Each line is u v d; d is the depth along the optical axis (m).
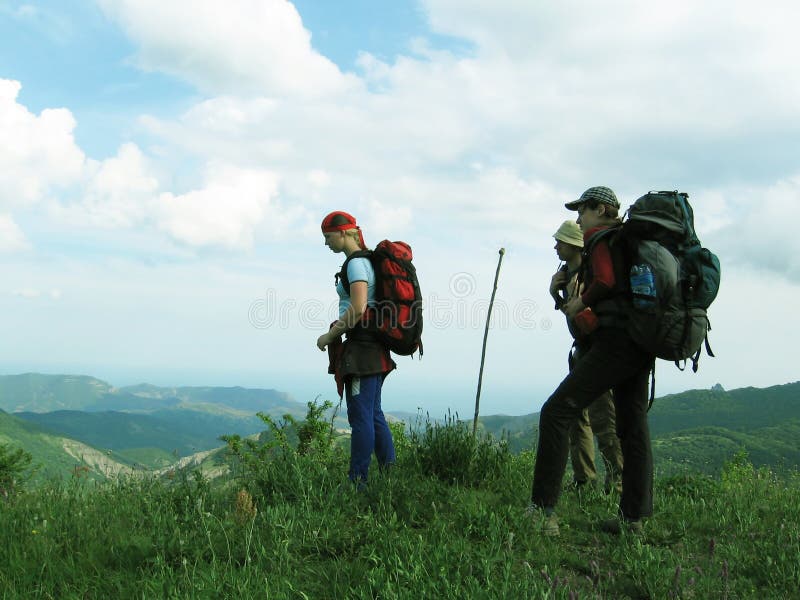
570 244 5.01
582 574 3.19
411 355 4.52
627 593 2.95
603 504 4.57
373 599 2.60
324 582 2.84
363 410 4.39
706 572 3.09
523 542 3.40
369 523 3.46
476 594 2.52
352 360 4.34
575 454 5.20
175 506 4.06
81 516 3.69
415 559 2.90
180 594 2.61
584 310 3.73
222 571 2.87
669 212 3.47
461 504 3.95
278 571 2.91
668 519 4.24
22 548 3.20
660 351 3.41
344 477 4.47
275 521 3.46
